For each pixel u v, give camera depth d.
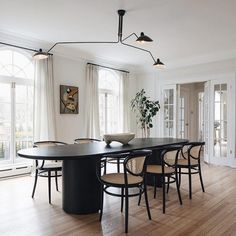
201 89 8.28
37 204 3.23
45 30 4.32
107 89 6.67
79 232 2.45
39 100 4.83
